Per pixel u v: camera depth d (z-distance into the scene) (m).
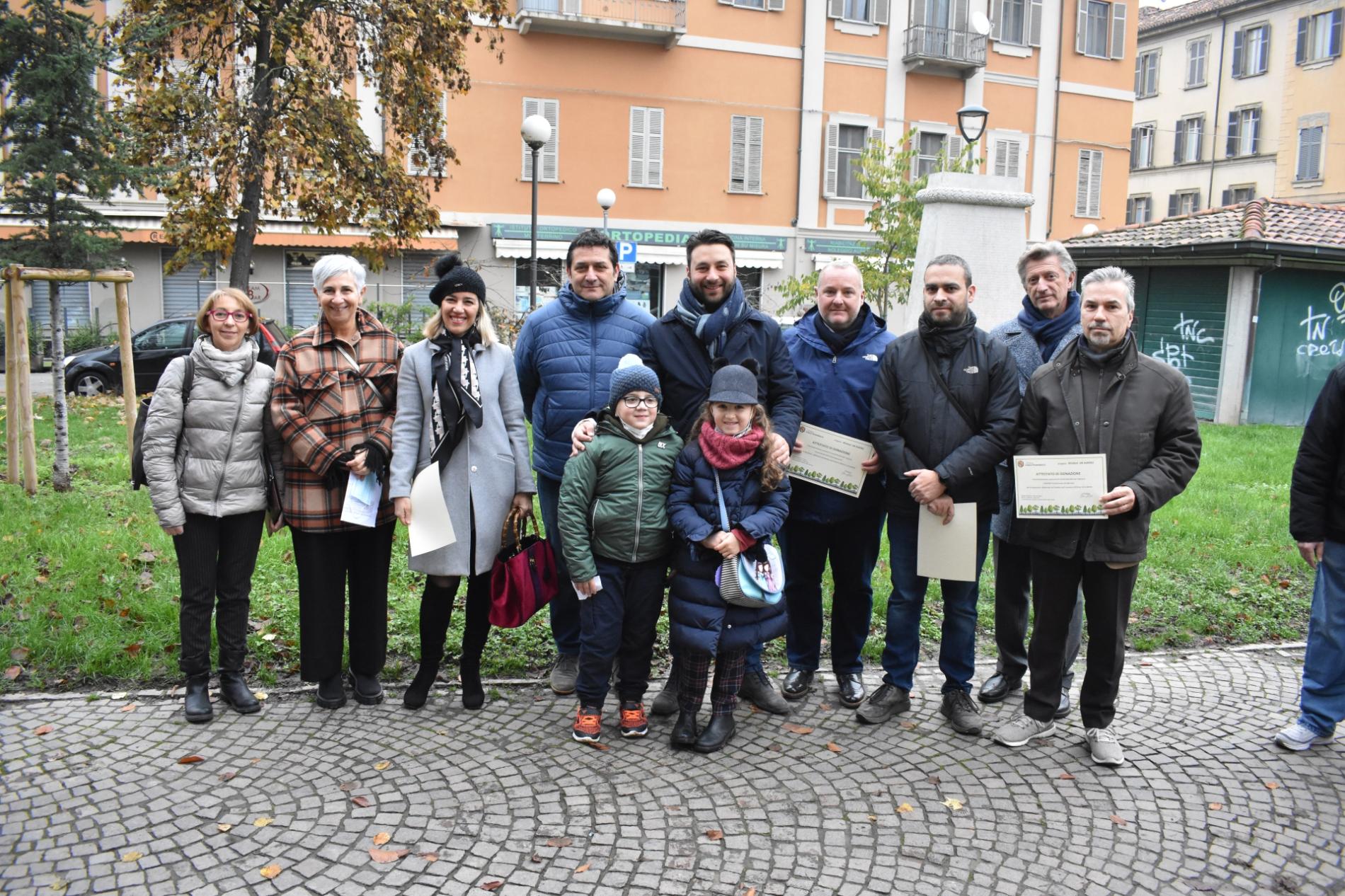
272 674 4.88
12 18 16.58
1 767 3.90
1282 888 3.22
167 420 4.24
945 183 7.85
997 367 4.29
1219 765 4.11
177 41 14.77
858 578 4.68
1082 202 30.61
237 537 4.43
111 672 4.83
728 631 4.16
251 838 3.41
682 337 4.52
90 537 6.74
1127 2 30.25
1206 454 12.09
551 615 4.89
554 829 3.50
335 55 14.70
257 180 14.12
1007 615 4.78
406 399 4.41
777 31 26.59
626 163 25.75
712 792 3.80
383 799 3.70
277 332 7.59
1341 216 17.20
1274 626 6.01
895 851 3.40
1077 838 3.50
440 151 15.56
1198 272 16.62
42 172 17.42
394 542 6.99
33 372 21.50
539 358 4.76
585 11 24.77
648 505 4.21
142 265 23.36
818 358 4.62
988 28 16.17
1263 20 38.78
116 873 3.18
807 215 27.33
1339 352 16.64
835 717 4.57
